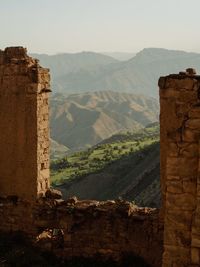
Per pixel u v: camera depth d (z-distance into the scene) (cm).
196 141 938
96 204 1548
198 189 916
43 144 1593
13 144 1593
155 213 1456
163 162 1205
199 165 917
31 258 1500
